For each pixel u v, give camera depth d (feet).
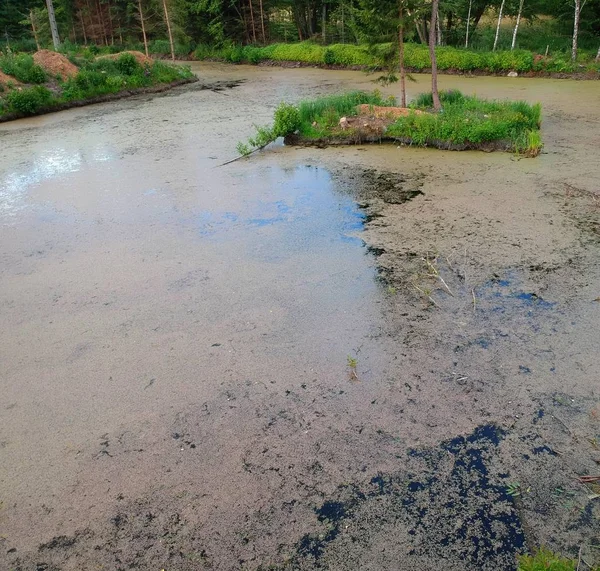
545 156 25.00
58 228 19.62
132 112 41.68
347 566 7.65
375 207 20.16
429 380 11.07
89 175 25.79
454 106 31.14
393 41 31.83
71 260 17.03
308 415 10.36
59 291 15.20
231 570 7.70
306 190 22.30
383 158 26.25
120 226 19.49
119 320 13.66
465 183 22.13
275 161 26.71
